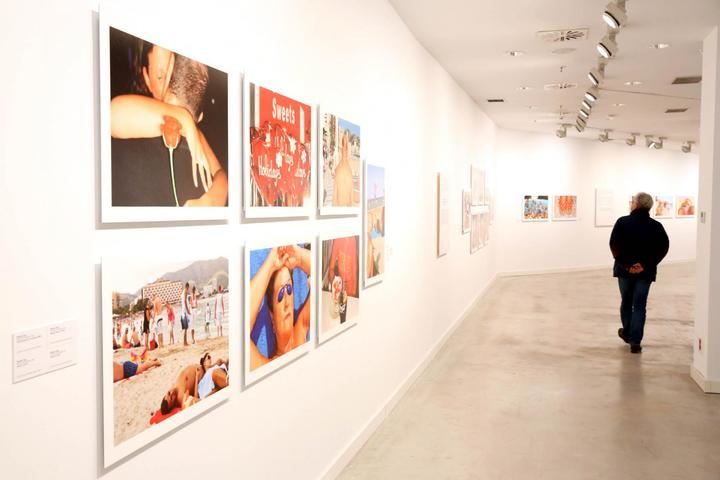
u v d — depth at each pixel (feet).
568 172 50.26
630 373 20.16
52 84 5.15
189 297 7.01
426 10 16.52
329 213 11.35
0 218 4.73
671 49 20.59
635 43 19.86
